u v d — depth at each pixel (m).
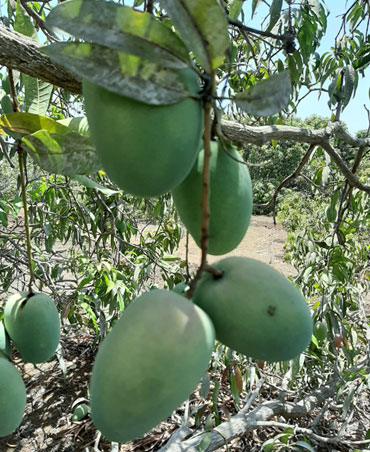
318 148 2.62
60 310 2.99
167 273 3.05
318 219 5.15
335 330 2.68
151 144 0.58
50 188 3.08
